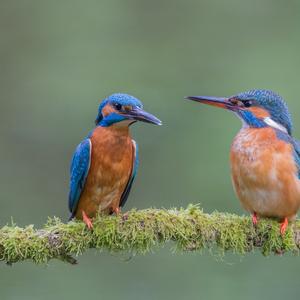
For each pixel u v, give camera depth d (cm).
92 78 1639
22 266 1329
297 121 1484
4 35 1764
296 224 820
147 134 1562
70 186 857
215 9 1745
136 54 1683
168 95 1623
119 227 760
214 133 1509
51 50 1723
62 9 1739
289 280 1313
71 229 757
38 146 1664
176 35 1730
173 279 1355
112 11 1725
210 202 1460
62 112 1639
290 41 1675
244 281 1317
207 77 1652
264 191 823
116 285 1363
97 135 840
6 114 1698
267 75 1593
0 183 1648
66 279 1350
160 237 769
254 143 830
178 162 1527
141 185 1539
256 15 1730
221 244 784
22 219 1609
